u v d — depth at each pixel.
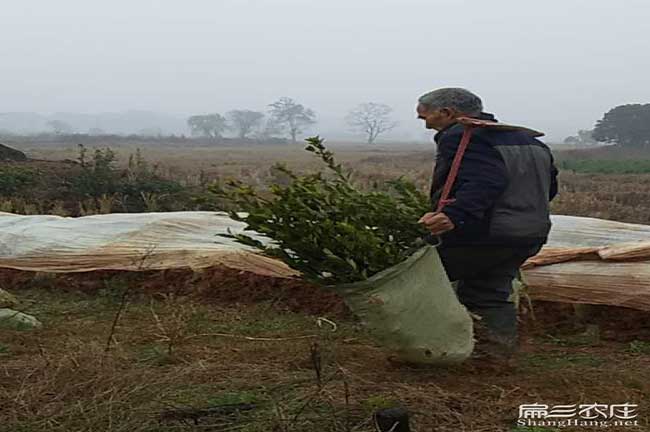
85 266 8.03
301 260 5.13
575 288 6.63
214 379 4.95
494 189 4.97
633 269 6.52
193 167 35.94
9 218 9.04
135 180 15.59
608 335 6.43
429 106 5.29
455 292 5.38
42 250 8.20
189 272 7.82
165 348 5.74
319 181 5.31
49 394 4.59
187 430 4.14
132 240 8.14
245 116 148.25
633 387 5.02
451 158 5.09
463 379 5.04
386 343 4.98
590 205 20.27
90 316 7.10
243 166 38.34
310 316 7.01
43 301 7.67
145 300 7.63
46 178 16.33
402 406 4.39
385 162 49.38
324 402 4.45
